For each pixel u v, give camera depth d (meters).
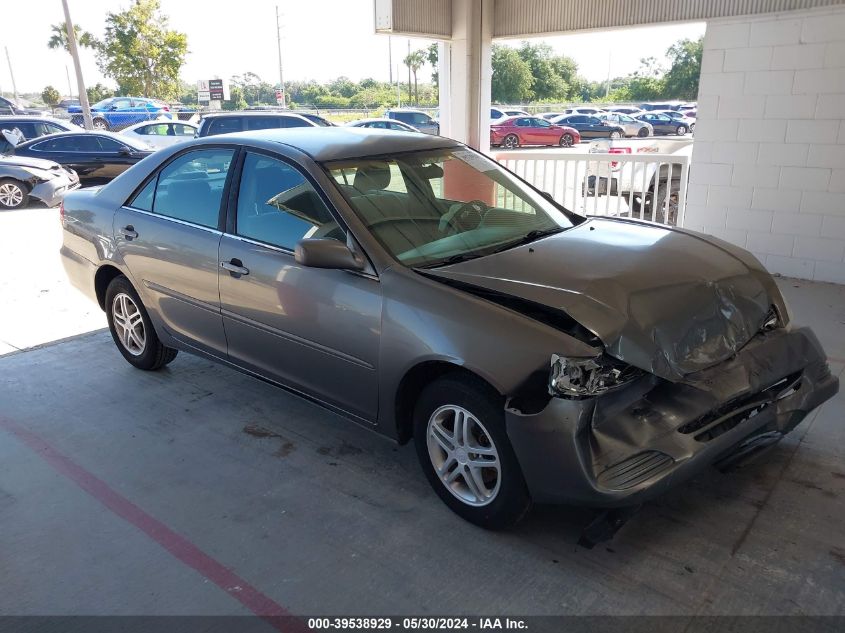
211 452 4.00
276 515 3.37
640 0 7.69
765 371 3.14
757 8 6.82
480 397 2.96
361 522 3.29
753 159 7.20
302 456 3.93
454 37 9.17
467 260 3.42
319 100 81.25
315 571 2.95
